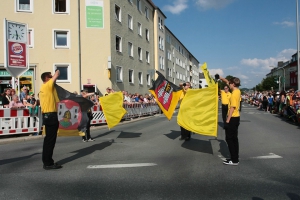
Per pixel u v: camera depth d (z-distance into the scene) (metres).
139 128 12.68
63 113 6.68
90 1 22.20
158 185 4.57
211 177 4.98
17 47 10.78
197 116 6.91
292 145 7.95
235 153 5.75
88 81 21.64
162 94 8.84
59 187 4.52
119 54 24.64
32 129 10.44
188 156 6.64
